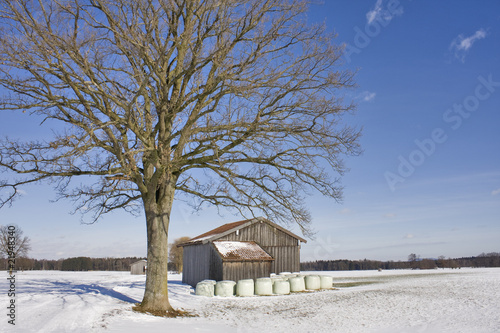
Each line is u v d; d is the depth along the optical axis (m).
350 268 93.00
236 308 20.62
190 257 36.12
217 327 14.26
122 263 123.75
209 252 31.88
